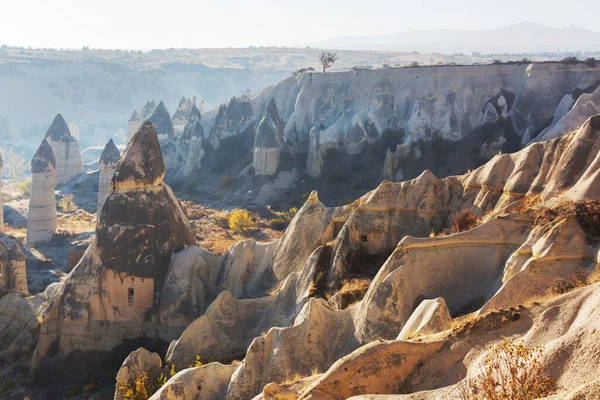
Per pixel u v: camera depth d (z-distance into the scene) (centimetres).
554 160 3212
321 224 4066
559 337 1591
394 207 3762
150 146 4191
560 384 1480
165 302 3981
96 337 4028
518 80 9119
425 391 1708
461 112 9225
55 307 4081
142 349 3259
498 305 2369
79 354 4009
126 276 4047
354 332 2811
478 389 1516
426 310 2316
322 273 3556
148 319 4025
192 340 3406
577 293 1823
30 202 8069
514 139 8700
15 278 4497
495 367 1512
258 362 2677
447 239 2903
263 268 4156
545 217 2747
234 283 4072
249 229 7719
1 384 3831
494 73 9294
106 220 4112
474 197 3625
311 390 1917
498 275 2802
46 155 8031
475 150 8819
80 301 4050
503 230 2883
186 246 4303
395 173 9000
